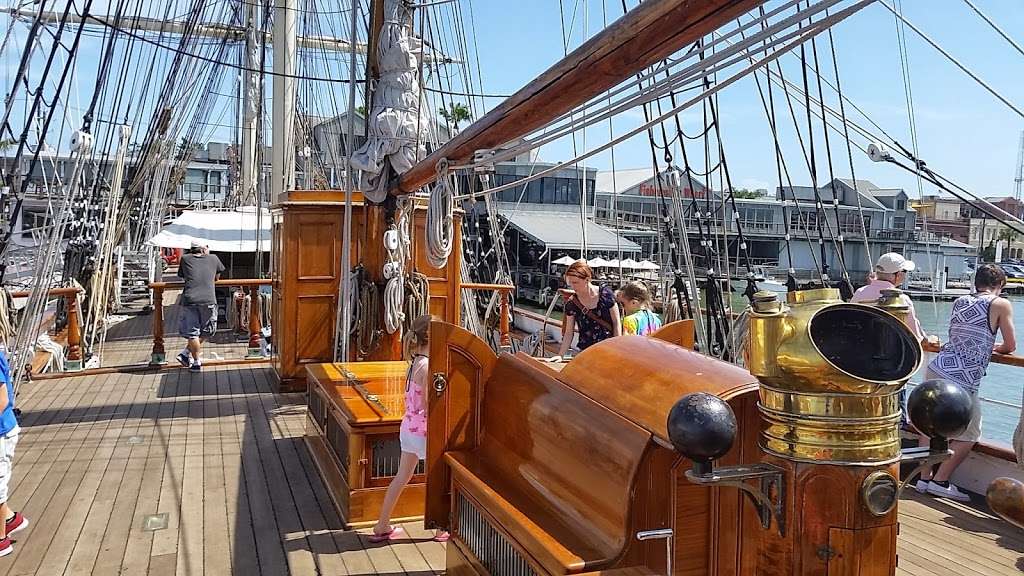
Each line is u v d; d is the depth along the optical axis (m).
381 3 6.30
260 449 5.54
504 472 3.09
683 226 5.30
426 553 3.82
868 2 1.95
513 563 2.69
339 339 6.69
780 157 4.73
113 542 3.90
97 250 9.25
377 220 6.66
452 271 7.73
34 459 5.25
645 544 2.31
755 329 1.57
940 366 4.59
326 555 3.79
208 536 3.99
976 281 4.59
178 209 27.33
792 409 1.53
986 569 3.70
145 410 6.66
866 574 1.50
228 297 12.42
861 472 1.49
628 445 2.30
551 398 2.87
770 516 1.57
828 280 4.53
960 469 4.84
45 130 6.62
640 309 5.19
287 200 7.50
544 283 28.38
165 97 12.18
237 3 14.71
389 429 4.14
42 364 8.61
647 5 2.26
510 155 3.59
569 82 2.83
